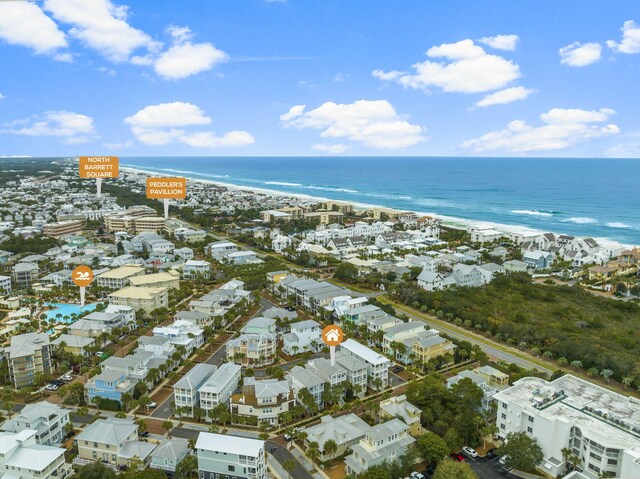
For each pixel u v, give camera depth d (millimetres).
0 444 94938
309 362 142625
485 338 178125
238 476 95688
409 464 99062
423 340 153625
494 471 102000
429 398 120438
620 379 142250
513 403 109625
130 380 132750
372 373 138375
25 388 131500
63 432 112000
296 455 107688
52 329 175500
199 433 109938
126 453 100188
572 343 158250
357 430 110125
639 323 191500
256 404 119688
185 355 157125
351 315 180500
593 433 97500
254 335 157750
